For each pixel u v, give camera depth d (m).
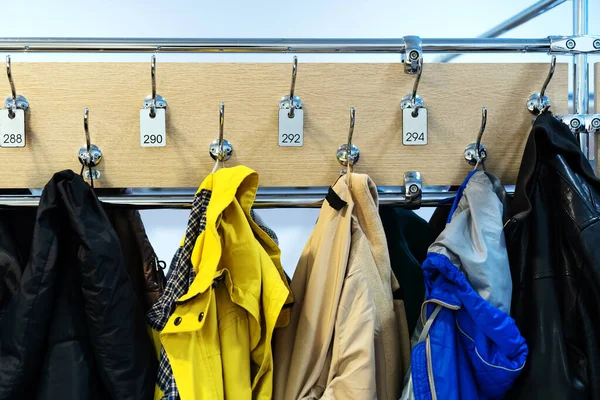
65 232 0.81
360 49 0.91
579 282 0.81
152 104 0.89
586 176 0.83
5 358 0.75
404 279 0.99
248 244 0.80
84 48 0.88
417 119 0.93
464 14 1.64
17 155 0.90
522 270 0.85
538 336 0.80
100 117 0.91
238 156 0.92
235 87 0.92
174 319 0.76
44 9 1.53
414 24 1.63
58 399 0.76
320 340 0.83
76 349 0.78
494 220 0.83
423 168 0.94
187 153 0.92
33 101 0.90
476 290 0.80
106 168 0.91
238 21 1.58
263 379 0.81
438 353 0.79
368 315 0.81
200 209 0.82
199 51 0.90
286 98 0.92
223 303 0.82
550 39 0.94
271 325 0.78
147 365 0.80
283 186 0.93
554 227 0.84
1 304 0.84
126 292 0.78
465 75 0.95
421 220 1.09
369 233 0.86
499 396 0.80
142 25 1.56
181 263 0.81
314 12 1.60
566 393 0.77
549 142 0.83
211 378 0.78
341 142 0.93
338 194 0.84
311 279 0.84
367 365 0.79
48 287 0.76
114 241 0.78
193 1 1.57
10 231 0.89
